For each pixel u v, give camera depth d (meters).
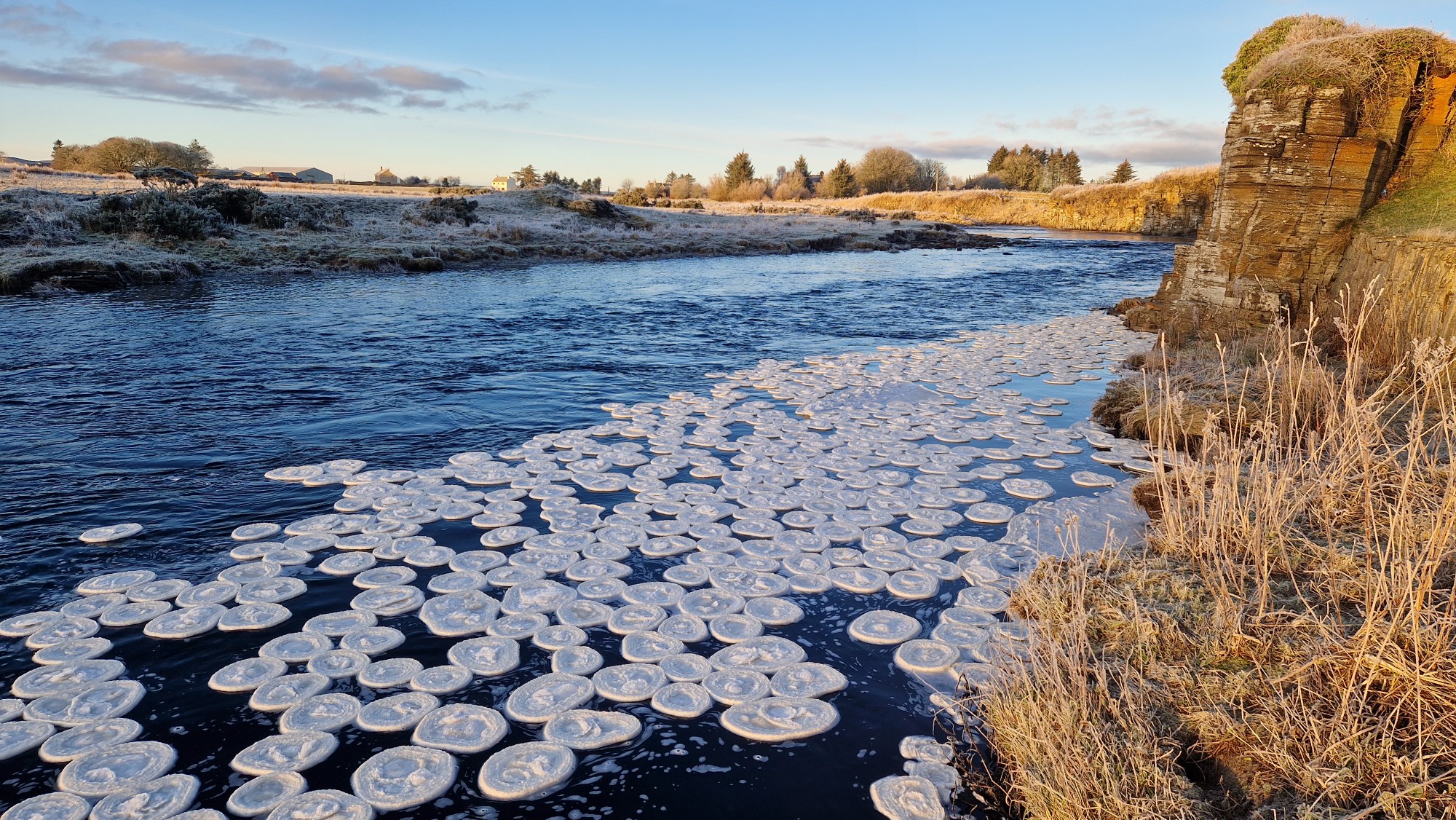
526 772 3.38
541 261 30.80
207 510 6.19
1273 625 3.50
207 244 24.86
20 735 3.53
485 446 8.06
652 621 4.57
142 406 9.16
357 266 24.92
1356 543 4.02
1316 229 11.02
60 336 13.14
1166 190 64.06
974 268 32.69
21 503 6.24
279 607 4.66
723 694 3.94
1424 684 2.81
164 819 3.05
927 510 6.36
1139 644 3.61
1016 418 9.27
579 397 10.20
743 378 11.37
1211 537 4.25
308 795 3.20
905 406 9.81
